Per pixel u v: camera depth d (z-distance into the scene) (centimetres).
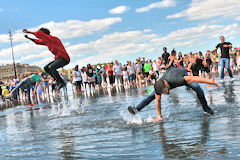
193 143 325
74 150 352
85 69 1891
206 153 284
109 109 745
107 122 541
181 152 297
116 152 324
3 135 524
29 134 506
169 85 484
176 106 640
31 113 901
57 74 669
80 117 657
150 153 306
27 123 663
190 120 463
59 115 748
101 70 2042
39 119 714
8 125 663
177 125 437
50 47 661
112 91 1530
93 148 353
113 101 952
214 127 390
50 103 1255
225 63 1186
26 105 1343
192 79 473
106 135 425
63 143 400
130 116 584
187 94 872
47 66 673
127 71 1911
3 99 2097
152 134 396
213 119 447
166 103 711
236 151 277
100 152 331
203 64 860
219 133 354
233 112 482
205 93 812
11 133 539
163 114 552
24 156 346
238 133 342
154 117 538
